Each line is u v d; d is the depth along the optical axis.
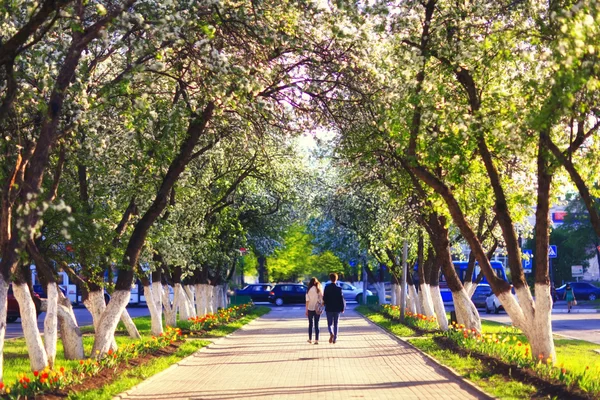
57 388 13.78
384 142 21.48
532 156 17.44
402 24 17.05
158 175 22.81
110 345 20.34
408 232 33.81
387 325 35.56
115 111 19.58
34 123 16.11
